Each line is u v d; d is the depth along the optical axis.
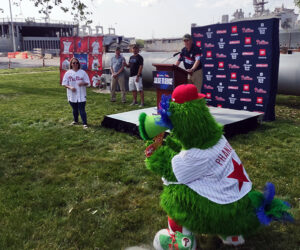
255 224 2.62
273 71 8.12
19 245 3.16
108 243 3.21
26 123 8.23
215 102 9.60
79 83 7.47
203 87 9.83
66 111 9.71
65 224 3.54
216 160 2.57
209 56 9.46
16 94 13.17
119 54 10.77
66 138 6.86
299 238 3.20
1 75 22.42
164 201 2.70
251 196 2.58
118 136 6.94
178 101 2.57
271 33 7.89
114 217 3.66
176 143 2.81
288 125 7.74
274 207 2.51
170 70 6.79
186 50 7.81
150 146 2.79
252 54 8.38
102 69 14.95
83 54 15.40
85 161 5.47
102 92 13.74
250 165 5.16
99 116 8.89
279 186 4.34
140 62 9.85
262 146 6.14
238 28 8.57
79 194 4.26
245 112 7.83
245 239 3.18
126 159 5.55
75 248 3.12
